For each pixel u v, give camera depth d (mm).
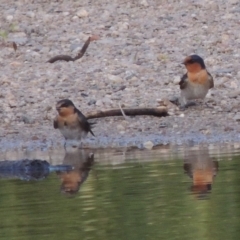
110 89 18562
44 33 22656
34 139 16047
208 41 21469
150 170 12766
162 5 24094
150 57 20500
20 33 22656
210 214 10344
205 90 17109
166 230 9734
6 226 10211
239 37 21656
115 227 9953
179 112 16984
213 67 19672
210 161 13266
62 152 14875
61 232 9828
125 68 19812
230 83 18562
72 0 24906
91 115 16625
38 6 24656
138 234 9609
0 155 14914
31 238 9656
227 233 9531
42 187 12156
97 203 11031
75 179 12539
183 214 10336
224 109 17031
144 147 14938
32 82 19203
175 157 13703
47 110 17500
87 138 15852
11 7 24719
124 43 21578
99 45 21516
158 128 16141
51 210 10812
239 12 23328
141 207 10719
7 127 16797
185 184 11766
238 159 13289
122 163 13422
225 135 15531
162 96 17953
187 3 24141
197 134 15680
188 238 9398
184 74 18031
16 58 20922
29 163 13328
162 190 11477
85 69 19875
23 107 17766
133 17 23359
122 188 11711
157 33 22156
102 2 24594
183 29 22359
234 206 10555
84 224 10109
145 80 19000
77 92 18500
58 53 21125
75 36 22266
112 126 16375
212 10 23578
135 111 16703
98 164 13492
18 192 11914
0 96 18391
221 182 11789
